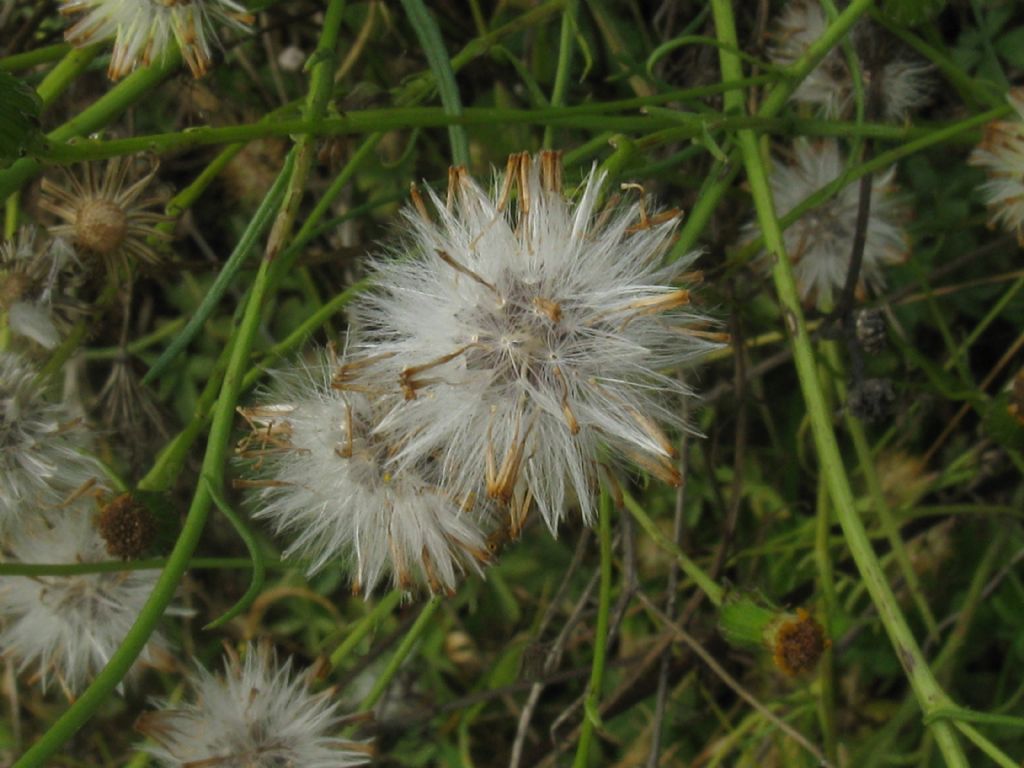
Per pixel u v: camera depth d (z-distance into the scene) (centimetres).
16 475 10
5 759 17
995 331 16
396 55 15
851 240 13
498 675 16
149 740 10
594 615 16
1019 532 15
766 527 15
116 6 9
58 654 11
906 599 15
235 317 11
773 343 16
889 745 14
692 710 16
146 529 10
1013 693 15
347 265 15
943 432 16
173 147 9
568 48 12
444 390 8
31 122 9
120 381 14
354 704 16
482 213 9
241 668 11
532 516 12
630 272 9
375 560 10
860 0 11
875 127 12
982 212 15
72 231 11
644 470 9
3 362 11
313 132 10
